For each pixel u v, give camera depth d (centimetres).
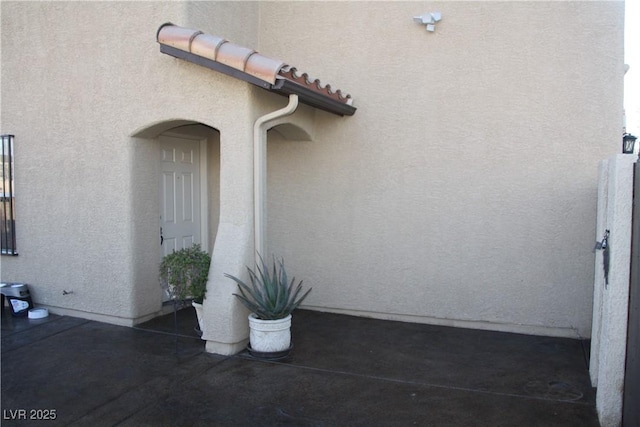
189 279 559
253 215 579
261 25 749
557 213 626
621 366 394
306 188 734
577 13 611
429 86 668
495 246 650
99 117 657
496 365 539
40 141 704
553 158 625
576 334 628
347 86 706
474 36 647
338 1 706
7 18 715
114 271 663
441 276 675
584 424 411
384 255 700
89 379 498
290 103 559
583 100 613
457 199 662
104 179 661
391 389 478
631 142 661
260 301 550
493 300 655
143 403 449
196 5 614
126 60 631
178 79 599
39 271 720
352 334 640
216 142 786
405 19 675
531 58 628
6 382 490
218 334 566
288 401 453
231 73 538
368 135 699
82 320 686
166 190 718
